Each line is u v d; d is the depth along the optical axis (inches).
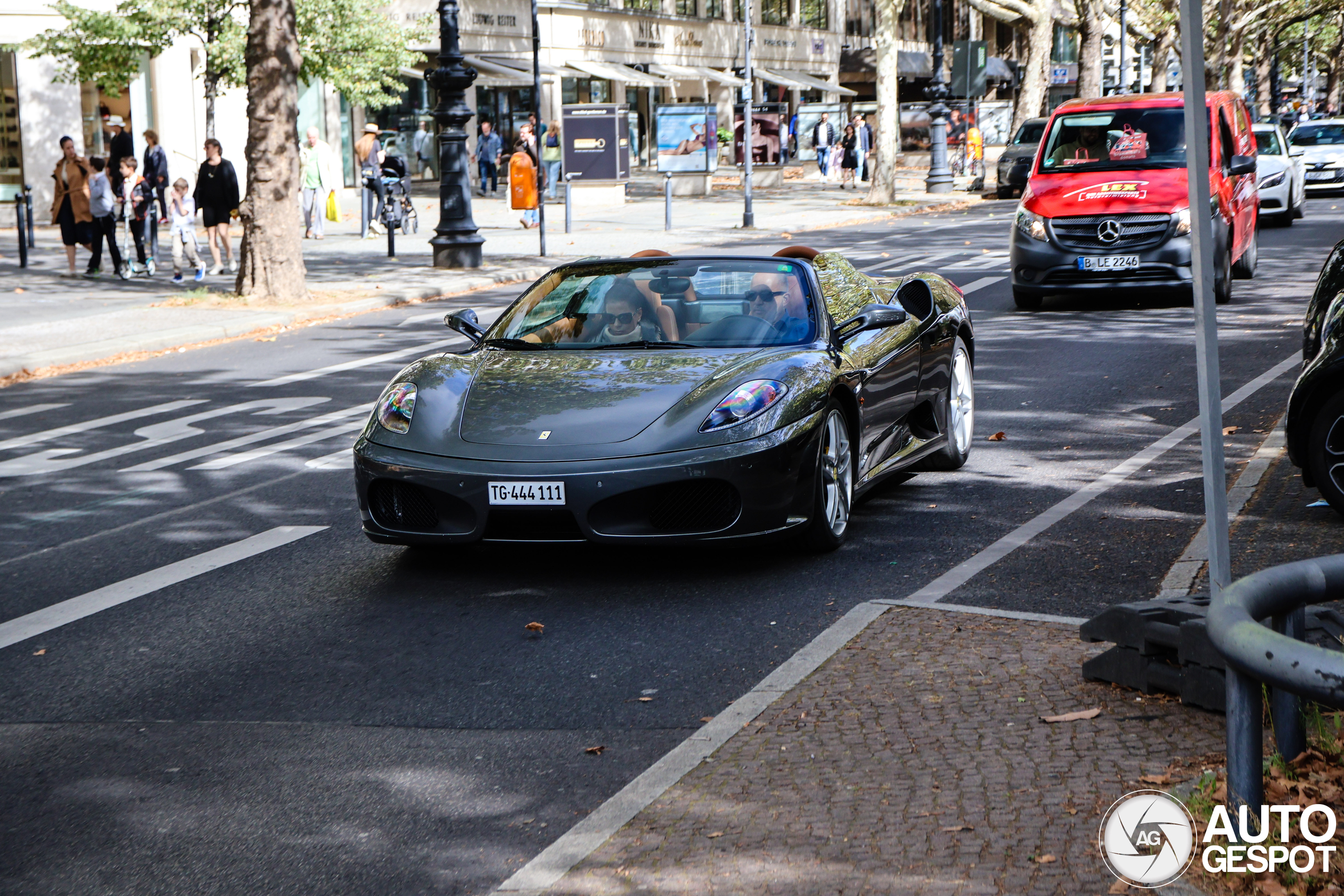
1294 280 660.1
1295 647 103.2
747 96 1098.1
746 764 155.6
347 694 191.6
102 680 200.8
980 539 261.6
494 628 218.4
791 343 263.9
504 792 158.1
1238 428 351.3
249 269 682.8
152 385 486.6
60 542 282.4
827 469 252.1
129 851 146.6
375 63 1203.9
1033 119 1512.1
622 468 227.3
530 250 940.6
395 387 256.8
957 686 175.5
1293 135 1328.7
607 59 2050.9
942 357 311.7
